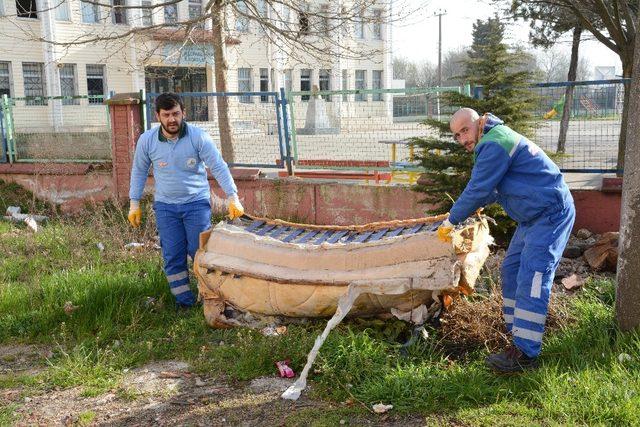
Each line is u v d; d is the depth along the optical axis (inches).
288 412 161.9
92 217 393.4
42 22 1130.0
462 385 163.0
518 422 148.7
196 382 182.9
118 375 189.6
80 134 493.0
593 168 336.5
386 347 184.4
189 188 240.2
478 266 193.3
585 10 518.3
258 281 210.5
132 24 1165.1
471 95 311.7
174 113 231.3
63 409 170.4
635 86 182.1
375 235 228.2
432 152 337.7
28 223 410.0
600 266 261.0
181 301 245.1
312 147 461.7
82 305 236.7
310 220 406.9
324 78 1487.5
